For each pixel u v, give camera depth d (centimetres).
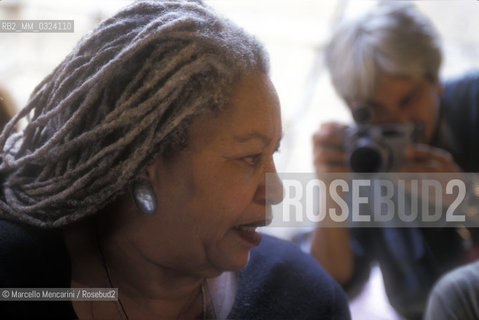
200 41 51
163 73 50
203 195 53
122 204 57
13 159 58
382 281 118
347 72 111
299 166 163
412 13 110
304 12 171
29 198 57
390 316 112
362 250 116
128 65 51
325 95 175
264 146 54
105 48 53
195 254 56
